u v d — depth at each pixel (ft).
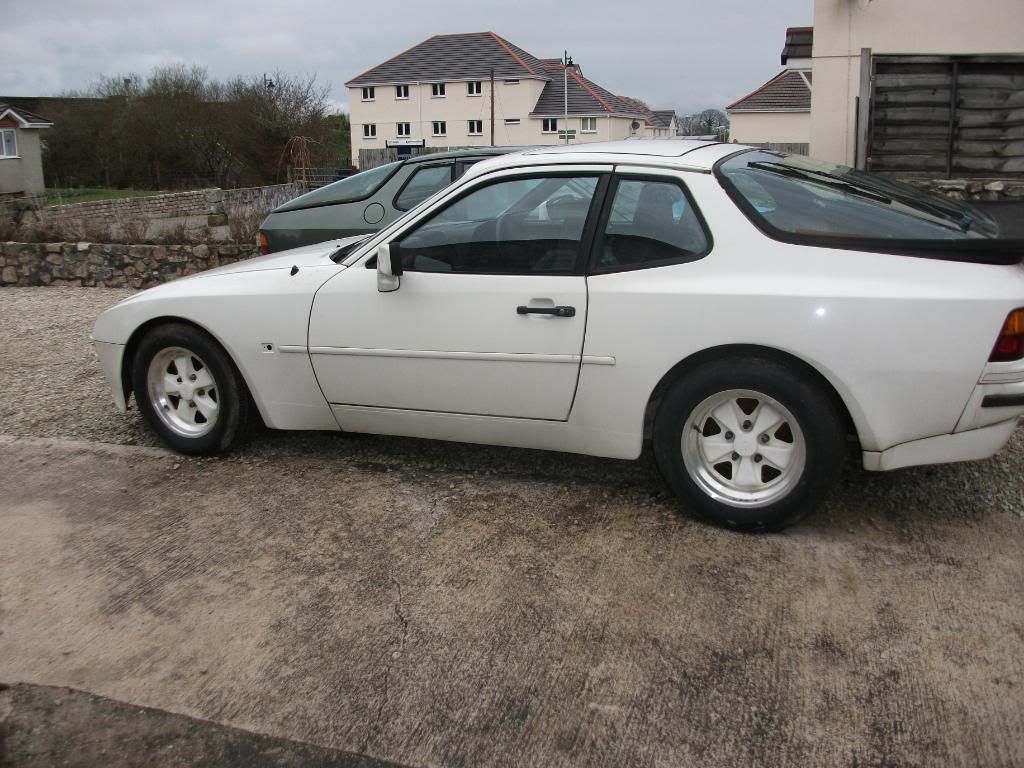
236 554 12.57
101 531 13.37
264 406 15.49
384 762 8.54
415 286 13.83
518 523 13.23
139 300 16.01
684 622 10.54
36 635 10.75
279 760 8.63
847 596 10.95
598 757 8.48
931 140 30.30
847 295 11.34
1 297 35.99
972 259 11.23
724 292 11.91
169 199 107.55
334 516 13.65
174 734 9.04
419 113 234.58
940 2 29.99
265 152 159.12
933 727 8.68
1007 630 10.16
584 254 12.89
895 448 11.68
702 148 13.62
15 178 113.91
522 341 13.15
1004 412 11.24
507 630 10.53
